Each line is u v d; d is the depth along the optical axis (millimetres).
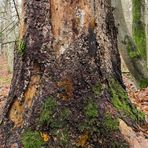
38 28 2932
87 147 2727
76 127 2754
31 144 2732
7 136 2875
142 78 8453
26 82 2922
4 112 2977
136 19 9719
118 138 2783
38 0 2943
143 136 2945
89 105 2816
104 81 2977
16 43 3076
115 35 3260
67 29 2891
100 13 3068
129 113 3094
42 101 2818
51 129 2752
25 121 2838
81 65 2869
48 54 2895
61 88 2820
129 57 8328
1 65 24406
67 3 2896
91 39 2928
